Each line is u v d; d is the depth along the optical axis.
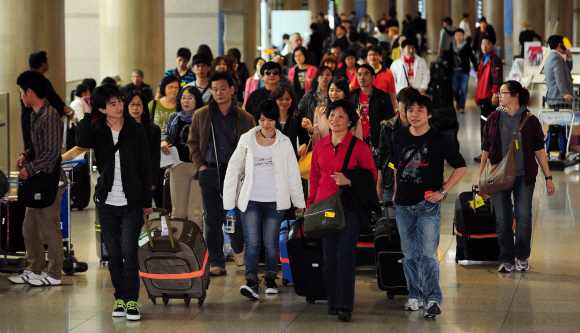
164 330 9.36
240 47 39.28
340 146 9.68
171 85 14.10
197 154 11.46
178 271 10.03
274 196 10.51
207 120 11.33
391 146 11.31
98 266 12.70
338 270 9.59
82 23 32.88
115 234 9.82
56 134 10.91
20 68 18.52
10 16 18.42
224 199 10.59
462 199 12.55
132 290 9.83
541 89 22.64
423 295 9.94
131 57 26.25
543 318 9.63
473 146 24.81
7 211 12.04
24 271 11.60
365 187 9.48
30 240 11.46
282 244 11.21
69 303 10.58
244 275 12.02
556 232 14.50
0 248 12.10
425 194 9.43
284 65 23.31
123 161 9.61
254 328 9.40
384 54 27.31
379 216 11.80
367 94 13.41
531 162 11.55
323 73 14.16
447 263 12.58
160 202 16.03
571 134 22.23
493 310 10.00
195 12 31.45
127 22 26.14
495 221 12.15
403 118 11.10
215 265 11.93
